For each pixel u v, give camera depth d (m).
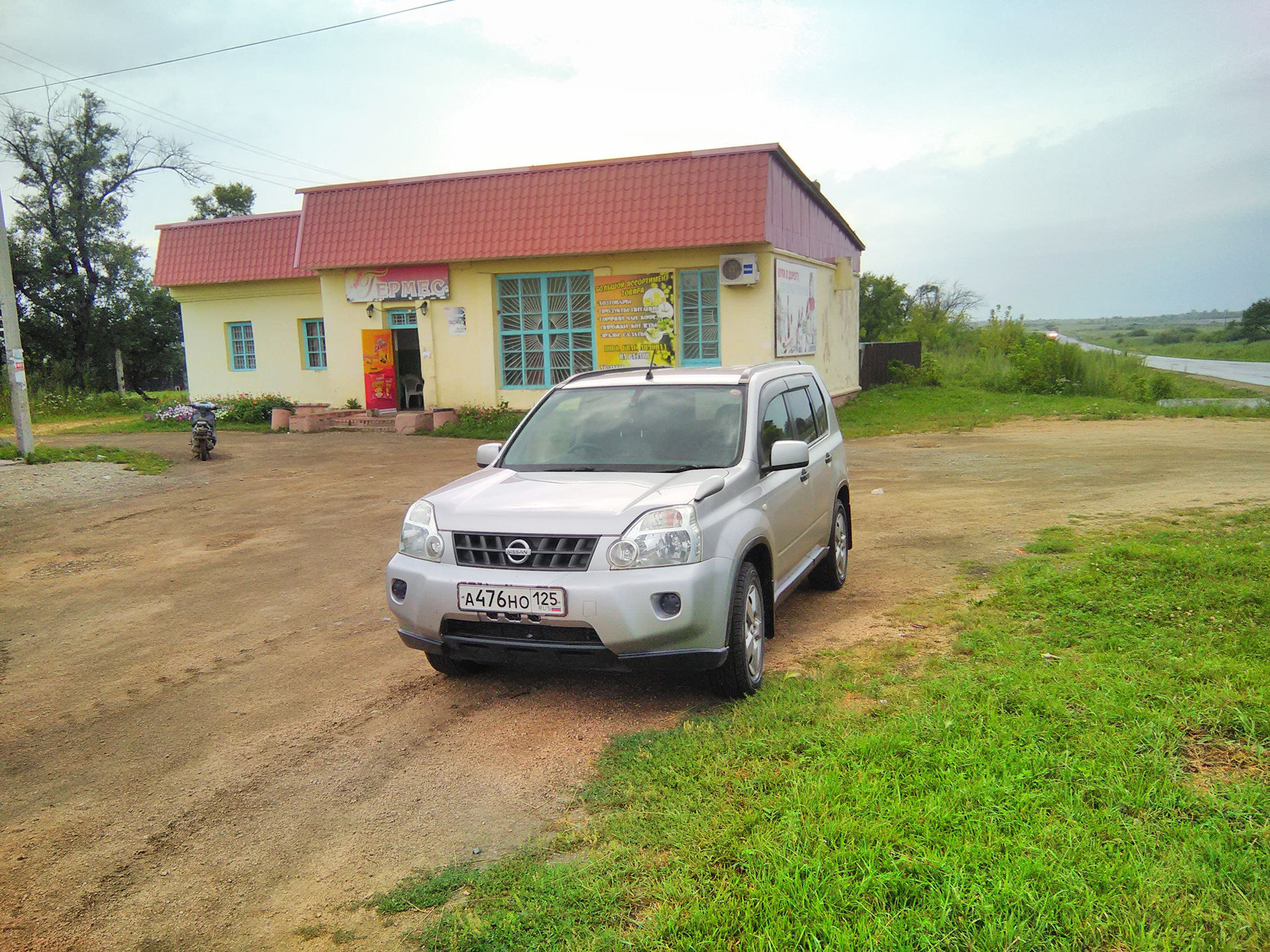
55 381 32.97
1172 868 2.79
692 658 4.35
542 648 4.38
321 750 4.38
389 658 5.72
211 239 24.55
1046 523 8.80
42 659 5.98
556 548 4.39
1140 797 3.19
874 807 3.26
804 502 5.98
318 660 5.74
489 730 4.52
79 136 34.38
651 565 4.31
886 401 24.86
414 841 3.50
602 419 5.74
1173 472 11.64
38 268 33.56
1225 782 3.34
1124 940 2.52
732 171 17.66
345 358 21.81
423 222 20.00
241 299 24.53
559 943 2.76
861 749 3.72
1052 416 20.73
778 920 2.67
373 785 3.98
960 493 10.95
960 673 4.62
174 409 24.12
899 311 53.28
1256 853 2.83
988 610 5.83
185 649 6.08
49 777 4.22
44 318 34.25
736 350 18.45
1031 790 3.32
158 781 4.14
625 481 4.90
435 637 4.63
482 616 4.45
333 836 3.58
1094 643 4.91
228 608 7.08
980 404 23.95
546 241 18.69
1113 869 2.79
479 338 20.39
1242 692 4.02
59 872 3.41
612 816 3.51
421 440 18.59
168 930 3.02
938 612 5.97
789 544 5.65
